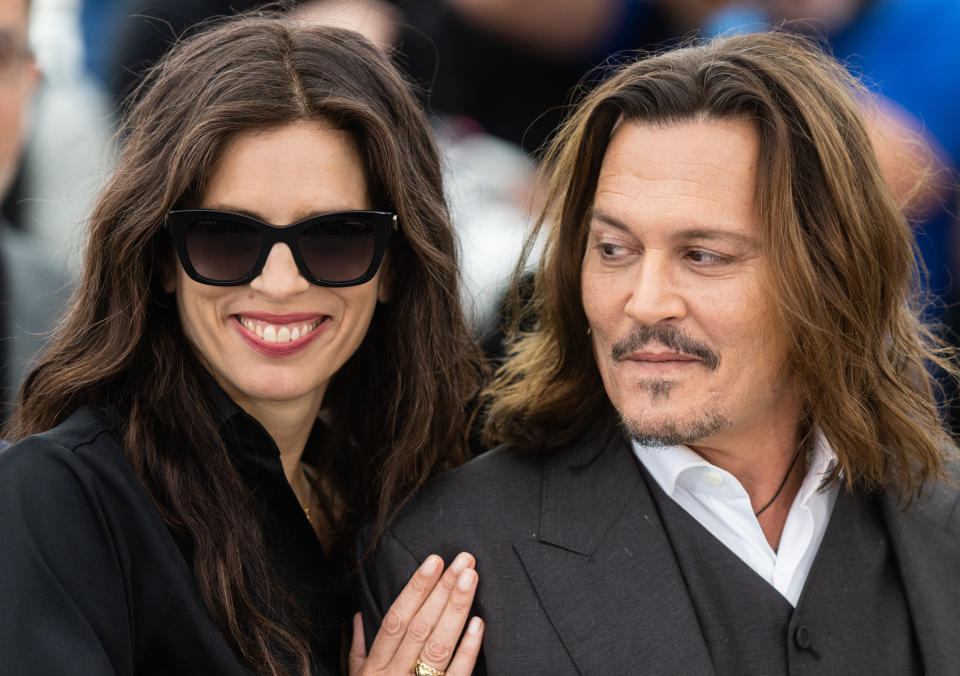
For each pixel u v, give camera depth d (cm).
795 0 1825
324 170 971
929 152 1550
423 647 989
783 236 959
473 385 1143
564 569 1011
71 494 919
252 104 952
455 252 1091
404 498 1066
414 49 1781
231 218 957
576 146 1030
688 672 965
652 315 957
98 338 1005
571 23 1820
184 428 1005
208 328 992
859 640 1002
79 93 1803
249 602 971
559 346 1081
